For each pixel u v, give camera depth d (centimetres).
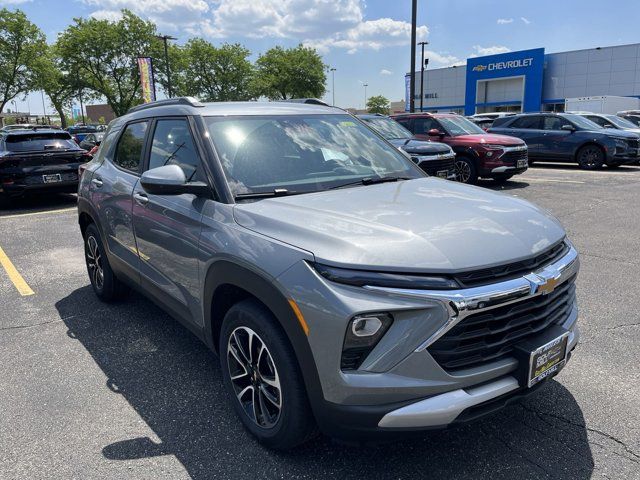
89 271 500
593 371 335
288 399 236
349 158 345
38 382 339
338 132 366
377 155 363
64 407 309
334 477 244
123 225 388
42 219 912
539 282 224
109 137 462
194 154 312
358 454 260
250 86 5219
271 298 231
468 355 217
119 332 417
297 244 230
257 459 258
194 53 5219
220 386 331
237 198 283
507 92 4534
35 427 289
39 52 4103
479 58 4625
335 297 209
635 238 678
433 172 955
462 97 4912
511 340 226
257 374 258
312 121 362
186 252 298
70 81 4281
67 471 252
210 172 294
